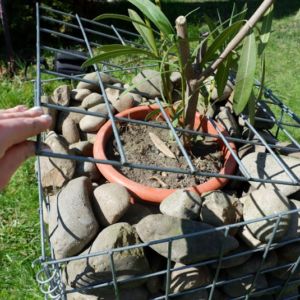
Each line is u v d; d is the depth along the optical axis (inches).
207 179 49.7
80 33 148.5
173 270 39.1
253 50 38.3
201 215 41.9
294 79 127.3
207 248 39.2
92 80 63.1
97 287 38.4
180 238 36.6
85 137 58.3
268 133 62.4
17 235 69.2
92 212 41.5
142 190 45.0
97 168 51.8
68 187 43.3
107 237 39.2
